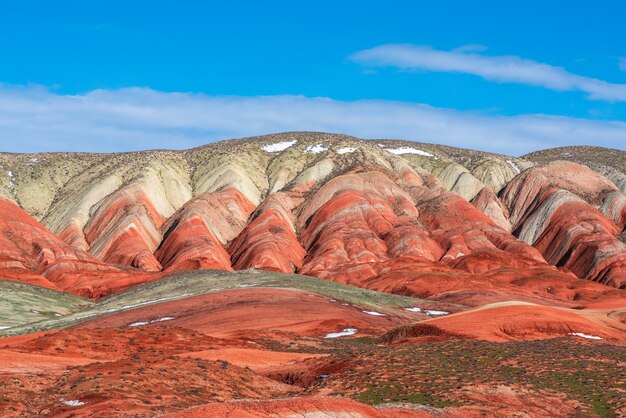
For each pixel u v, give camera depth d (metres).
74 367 42.22
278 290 97.19
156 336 59.00
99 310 98.38
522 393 40.34
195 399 37.38
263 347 62.38
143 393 36.47
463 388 40.31
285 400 31.52
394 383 41.50
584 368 46.41
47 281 128.50
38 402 35.12
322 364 48.59
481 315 71.00
